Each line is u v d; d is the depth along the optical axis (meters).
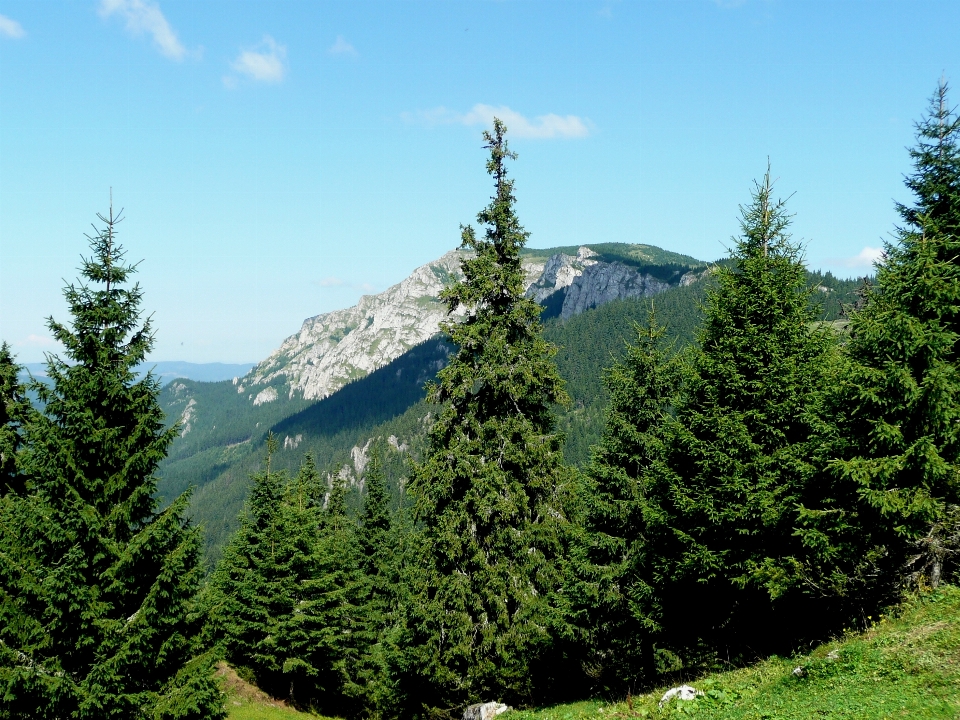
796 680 13.70
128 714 15.62
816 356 17.88
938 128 16.70
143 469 17.02
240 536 41.78
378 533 49.56
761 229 19.12
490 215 23.52
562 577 22.92
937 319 14.97
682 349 21.42
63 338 16.75
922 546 16.02
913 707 10.70
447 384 22.78
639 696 17.62
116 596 16.16
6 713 14.78
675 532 18.64
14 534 15.50
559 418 25.38
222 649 17.39
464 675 22.45
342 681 39.59
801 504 16.27
